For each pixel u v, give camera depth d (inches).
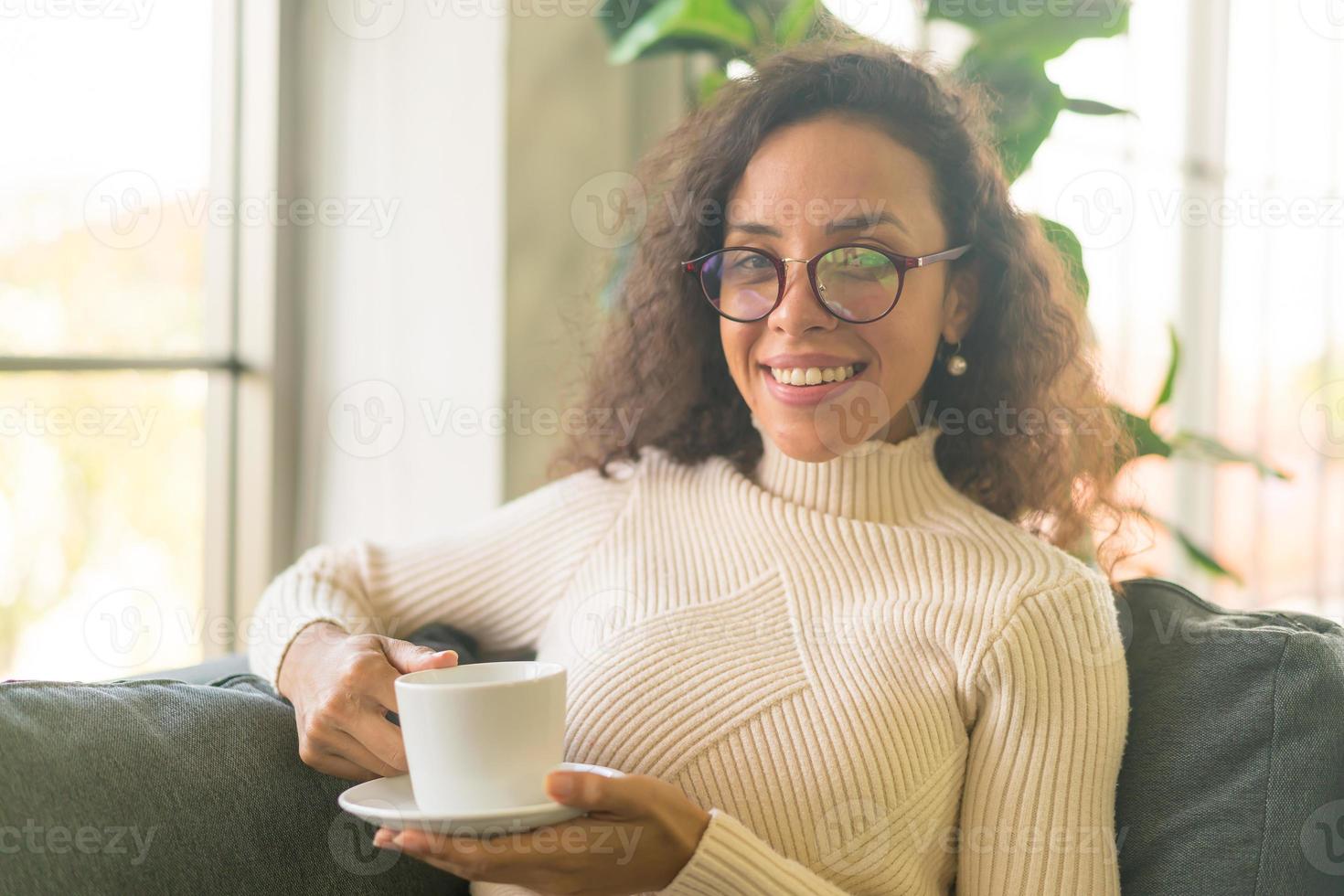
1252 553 98.7
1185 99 95.0
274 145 70.7
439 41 71.4
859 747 36.0
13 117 60.3
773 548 41.8
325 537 74.0
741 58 68.7
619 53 68.9
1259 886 35.3
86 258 63.9
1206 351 97.0
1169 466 99.0
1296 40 95.4
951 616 38.2
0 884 29.3
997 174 44.3
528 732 28.5
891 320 40.3
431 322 72.4
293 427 73.7
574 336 67.1
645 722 37.1
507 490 71.9
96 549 65.4
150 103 66.4
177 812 32.8
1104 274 92.0
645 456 47.9
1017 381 46.1
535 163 72.9
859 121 41.0
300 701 36.5
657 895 32.4
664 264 46.9
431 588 46.1
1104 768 36.9
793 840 35.6
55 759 31.5
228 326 71.5
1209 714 37.6
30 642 62.6
